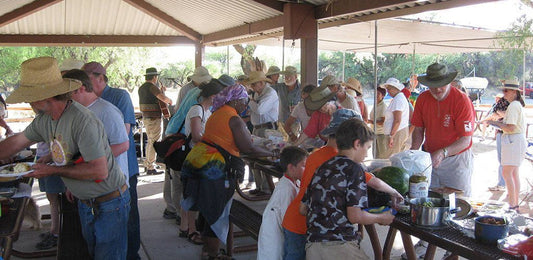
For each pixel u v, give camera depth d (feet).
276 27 25.40
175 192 16.12
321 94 13.19
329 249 7.61
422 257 12.82
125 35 36.94
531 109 51.83
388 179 8.68
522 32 19.61
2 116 20.77
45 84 7.86
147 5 32.71
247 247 13.96
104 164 8.49
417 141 12.28
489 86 76.18
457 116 11.30
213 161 11.30
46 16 33.09
